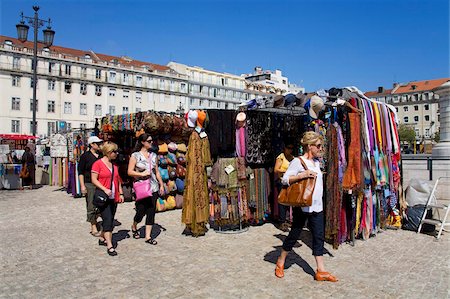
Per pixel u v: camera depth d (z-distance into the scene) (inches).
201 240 250.8
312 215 172.4
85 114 2294.5
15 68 2039.9
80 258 208.7
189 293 156.7
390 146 287.0
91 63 2319.1
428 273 181.9
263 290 159.8
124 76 2491.4
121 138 440.8
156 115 366.0
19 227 292.5
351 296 153.5
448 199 315.6
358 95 262.8
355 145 234.5
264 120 301.6
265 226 297.9
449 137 565.3
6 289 162.2
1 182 579.8
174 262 200.4
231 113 291.4
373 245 236.5
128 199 434.0
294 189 168.2
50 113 2151.8
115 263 199.2
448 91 560.1
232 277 176.1
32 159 589.9
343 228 238.7
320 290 159.6
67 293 157.6
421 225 271.0
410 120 3518.7
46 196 492.7
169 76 2716.5
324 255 213.2
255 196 291.9
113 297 153.1
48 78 2139.5
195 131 274.5
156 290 160.4
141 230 280.8
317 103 226.8
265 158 300.2
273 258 207.5
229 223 275.0
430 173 343.6
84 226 296.2
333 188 226.5
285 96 254.4
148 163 243.0
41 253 219.1
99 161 217.0
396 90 3663.9
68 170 517.0
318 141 175.2
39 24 685.9
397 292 157.9
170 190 374.3
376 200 268.7
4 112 2006.6
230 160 277.9
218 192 276.2
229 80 3201.3
